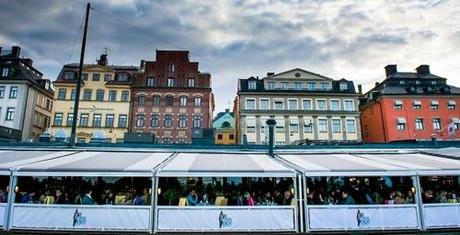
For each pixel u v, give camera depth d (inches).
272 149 688.4
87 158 557.6
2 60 1833.2
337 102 1888.5
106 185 584.1
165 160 561.0
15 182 469.4
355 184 635.5
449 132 1836.9
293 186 490.3
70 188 559.2
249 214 476.4
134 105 1808.6
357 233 475.8
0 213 460.4
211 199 540.4
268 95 1863.9
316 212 477.7
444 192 547.5
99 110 1781.5
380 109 1915.6
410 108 1870.1
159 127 1787.6
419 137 1824.6
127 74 1882.4
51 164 484.4
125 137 852.0
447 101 1888.5
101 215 465.4
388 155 678.5
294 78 1924.2
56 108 1756.9
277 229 473.4
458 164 532.1
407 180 674.8
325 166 517.3
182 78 1877.5
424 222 482.0
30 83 1791.3
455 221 488.7
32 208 463.8
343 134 1833.2
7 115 1721.2
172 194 531.8
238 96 1923.0
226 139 2071.9
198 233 467.2
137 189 591.8
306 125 1825.8
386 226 478.6
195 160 566.6
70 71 1831.9
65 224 461.1
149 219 466.3
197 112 1819.6
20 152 622.8
